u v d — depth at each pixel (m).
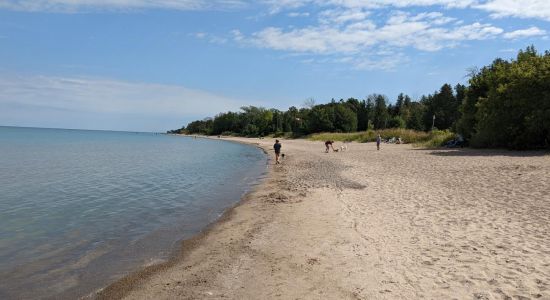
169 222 12.41
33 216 13.27
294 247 9.23
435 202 12.76
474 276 6.83
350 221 11.15
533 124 27.84
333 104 110.06
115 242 10.26
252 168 29.53
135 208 14.62
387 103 112.06
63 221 12.55
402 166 23.14
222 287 7.12
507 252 7.86
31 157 40.00
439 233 9.41
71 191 18.62
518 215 10.58
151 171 27.83
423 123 94.94
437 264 7.51
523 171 17.78
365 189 16.11
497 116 30.95
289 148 53.69
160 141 104.75
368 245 8.95
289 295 6.66
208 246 9.71
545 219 10.06
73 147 61.69
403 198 13.73
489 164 21.05
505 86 30.34
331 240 9.55
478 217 10.59
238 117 161.62
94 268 8.33
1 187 19.86
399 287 6.65
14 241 10.35
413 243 8.83
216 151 55.69
